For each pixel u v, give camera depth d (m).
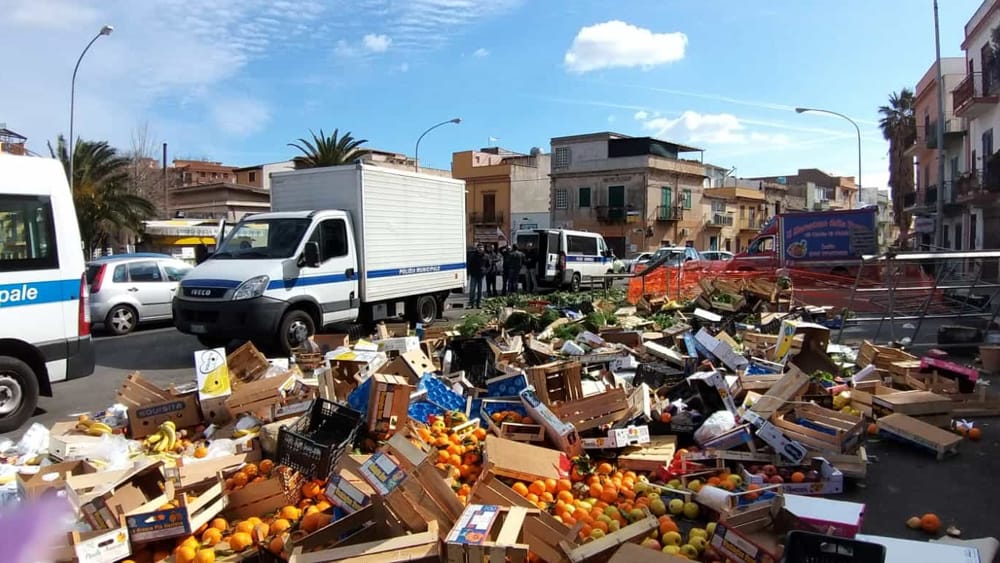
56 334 7.83
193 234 33.62
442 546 3.34
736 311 13.40
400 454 3.96
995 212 27.78
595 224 53.53
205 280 10.87
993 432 6.64
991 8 26.97
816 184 88.50
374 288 12.96
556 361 7.98
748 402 6.69
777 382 6.72
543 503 4.52
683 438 6.11
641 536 3.80
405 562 3.29
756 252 23.38
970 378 7.45
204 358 6.67
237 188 48.59
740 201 65.69
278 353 11.16
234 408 6.44
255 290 10.55
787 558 2.74
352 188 12.55
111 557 3.72
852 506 3.86
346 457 4.49
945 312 13.57
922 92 39.19
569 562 3.48
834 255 20.98
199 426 6.56
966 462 5.84
